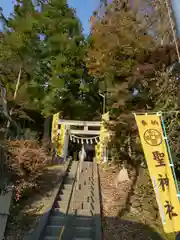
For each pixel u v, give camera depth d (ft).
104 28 42.14
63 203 30.40
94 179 38.73
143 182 36.32
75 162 50.19
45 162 35.76
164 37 38.75
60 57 66.39
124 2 44.04
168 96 34.01
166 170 20.39
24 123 66.54
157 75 36.50
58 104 68.74
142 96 38.91
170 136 31.50
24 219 26.53
